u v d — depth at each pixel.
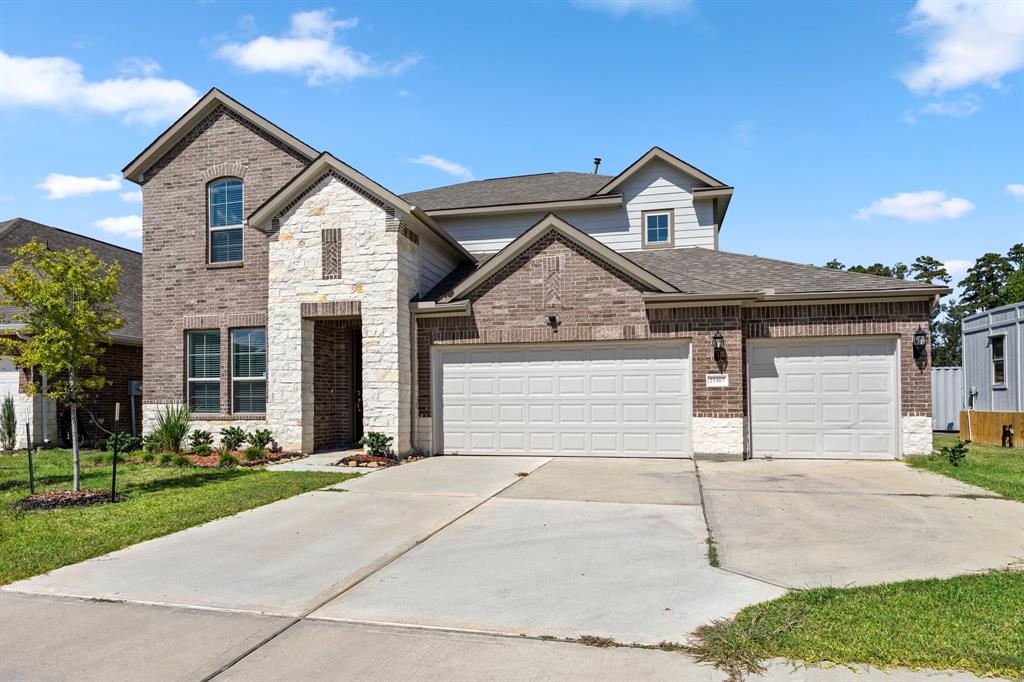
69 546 7.07
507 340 14.40
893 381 13.32
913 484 10.50
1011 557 6.37
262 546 7.09
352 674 4.12
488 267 14.40
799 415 13.64
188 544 7.20
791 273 14.66
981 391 21.09
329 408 15.91
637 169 18.28
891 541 6.99
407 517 8.38
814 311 13.48
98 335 10.03
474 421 14.69
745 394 13.79
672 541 7.08
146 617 5.12
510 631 4.75
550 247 14.28
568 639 4.59
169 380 16.09
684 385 13.71
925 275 48.03
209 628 4.89
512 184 21.52
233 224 16.09
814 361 13.61
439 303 14.45
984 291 45.44
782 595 5.34
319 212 14.49
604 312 13.95
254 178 15.88
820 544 6.90
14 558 6.64
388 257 14.05
